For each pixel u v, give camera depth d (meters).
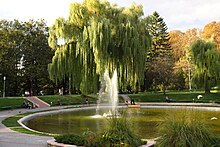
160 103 46.47
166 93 56.50
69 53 38.69
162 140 10.34
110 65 37.72
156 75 57.00
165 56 66.75
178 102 48.00
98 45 34.75
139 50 36.72
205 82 48.94
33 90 62.94
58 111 34.84
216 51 49.19
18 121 23.59
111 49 37.00
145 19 38.56
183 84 67.62
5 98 43.12
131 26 36.66
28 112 32.16
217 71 47.44
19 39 57.44
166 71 56.28
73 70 38.72
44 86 62.81
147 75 60.59
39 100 44.72
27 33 59.53
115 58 37.56
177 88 69.56
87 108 39.22
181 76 66.50
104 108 39.16
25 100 43.19
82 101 48.22
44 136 15.86
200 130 10.17
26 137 15.52
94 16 36.09
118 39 36.69
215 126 21.59
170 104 43.88
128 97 53.47
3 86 57.41
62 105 43.88
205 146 9.97
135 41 36.41
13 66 55.84
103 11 36.94
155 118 26.91
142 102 49.25
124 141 10.99
